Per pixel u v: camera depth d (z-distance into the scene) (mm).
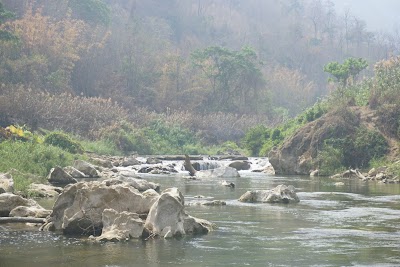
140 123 66938
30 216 15094
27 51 74500
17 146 29891
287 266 10023
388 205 19406
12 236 12734
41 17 78375
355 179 33375
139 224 12688
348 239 12672
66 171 28359
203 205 19016
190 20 140000
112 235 12305
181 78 91875
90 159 36812
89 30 89125
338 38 167000
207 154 63688
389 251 11352
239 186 27047
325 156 37281
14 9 85125
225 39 140750
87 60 83688
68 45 78625
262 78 92312
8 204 15727
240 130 76500
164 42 108500
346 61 55750
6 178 19984
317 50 141125
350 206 19031
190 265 10055
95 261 10289
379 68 46312
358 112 39656
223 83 91688
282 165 39156
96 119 59781
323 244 12086
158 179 31078
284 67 126562
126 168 38750
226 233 13406
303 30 162625
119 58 91812
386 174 32219
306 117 48094
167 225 12938
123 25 110625
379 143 37188
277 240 12516
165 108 86938
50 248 11422
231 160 47250
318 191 24953
